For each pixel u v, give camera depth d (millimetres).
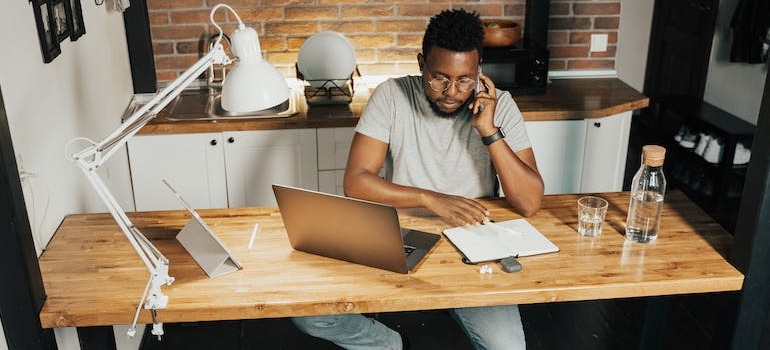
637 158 4883
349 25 3668
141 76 3457
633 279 1823
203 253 1922
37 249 1955
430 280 1828
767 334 2205
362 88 3697
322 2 3609
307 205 1858
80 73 2480
